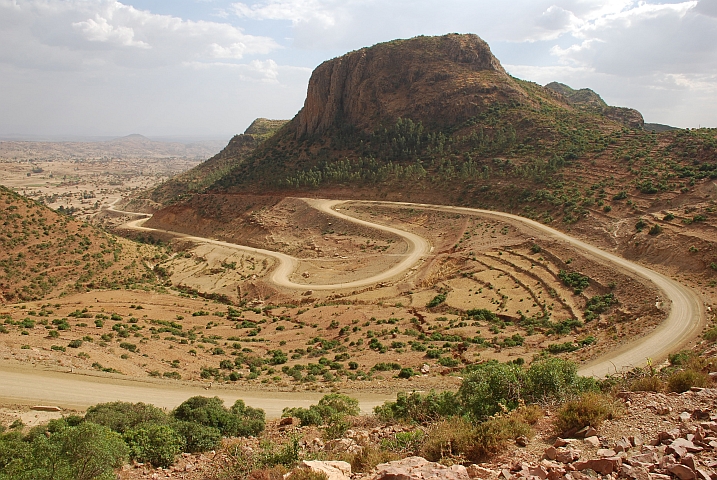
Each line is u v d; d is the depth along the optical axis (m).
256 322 64.38
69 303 67.81
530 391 17.58
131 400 30.08
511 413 14.34
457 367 40.59
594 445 11.02
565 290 64.12
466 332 53.94
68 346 40.69
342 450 16.09
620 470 9.15
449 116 144.00
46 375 32.81
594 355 38.62
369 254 99.06
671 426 11.63
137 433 17.64
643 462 9.30
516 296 65.81
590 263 68.31
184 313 67.75
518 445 12.27
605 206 84.44
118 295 74.94
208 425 21.08
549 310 59.38
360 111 163.12
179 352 45.78
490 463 11.16
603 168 97.94
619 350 38.94
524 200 100.88
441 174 124.06
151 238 143.38
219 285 92.38
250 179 159.00
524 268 73.56
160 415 21.30
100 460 13.47
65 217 96.81
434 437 13.68
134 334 50.84
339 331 57.78
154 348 46.00
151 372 37.53
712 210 68.25
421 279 80.19
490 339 50.91
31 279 75.50
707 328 42.56
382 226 111.31
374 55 169.88
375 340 51.19
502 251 83.00
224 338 55.56
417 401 22.06
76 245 89.44
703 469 8.84
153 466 16.52
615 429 11.95
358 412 26.64
